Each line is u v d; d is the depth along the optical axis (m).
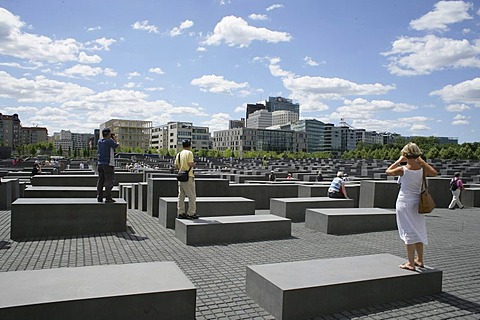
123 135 147.38
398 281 4.72
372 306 4.55
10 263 5.98
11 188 13.62
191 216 8.59
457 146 89.94
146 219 10.80
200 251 7.16
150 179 11.56
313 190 15.00
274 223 8.64
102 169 8.70
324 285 4.27
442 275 5.45
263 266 4.93
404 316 4.30
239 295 4.89
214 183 13.45
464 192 16.97
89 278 3.98
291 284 4.25
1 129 156.25
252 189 14.59
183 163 8.45
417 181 4.98
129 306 3.55
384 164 59.81
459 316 4.34
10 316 3.16
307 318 4.18
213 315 4.25
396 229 10.18
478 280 5.74
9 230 8.71
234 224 8.15
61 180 15.83
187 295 3.77
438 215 13.82
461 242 8.71
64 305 3.33
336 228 9.45
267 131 164.00
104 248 7.12
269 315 4.29
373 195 15.12
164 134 158.75
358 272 4.78
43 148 124.00
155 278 4.04
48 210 8.10
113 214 8.63
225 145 170.88
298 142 171.25
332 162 73.44
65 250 6.89
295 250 7.49
